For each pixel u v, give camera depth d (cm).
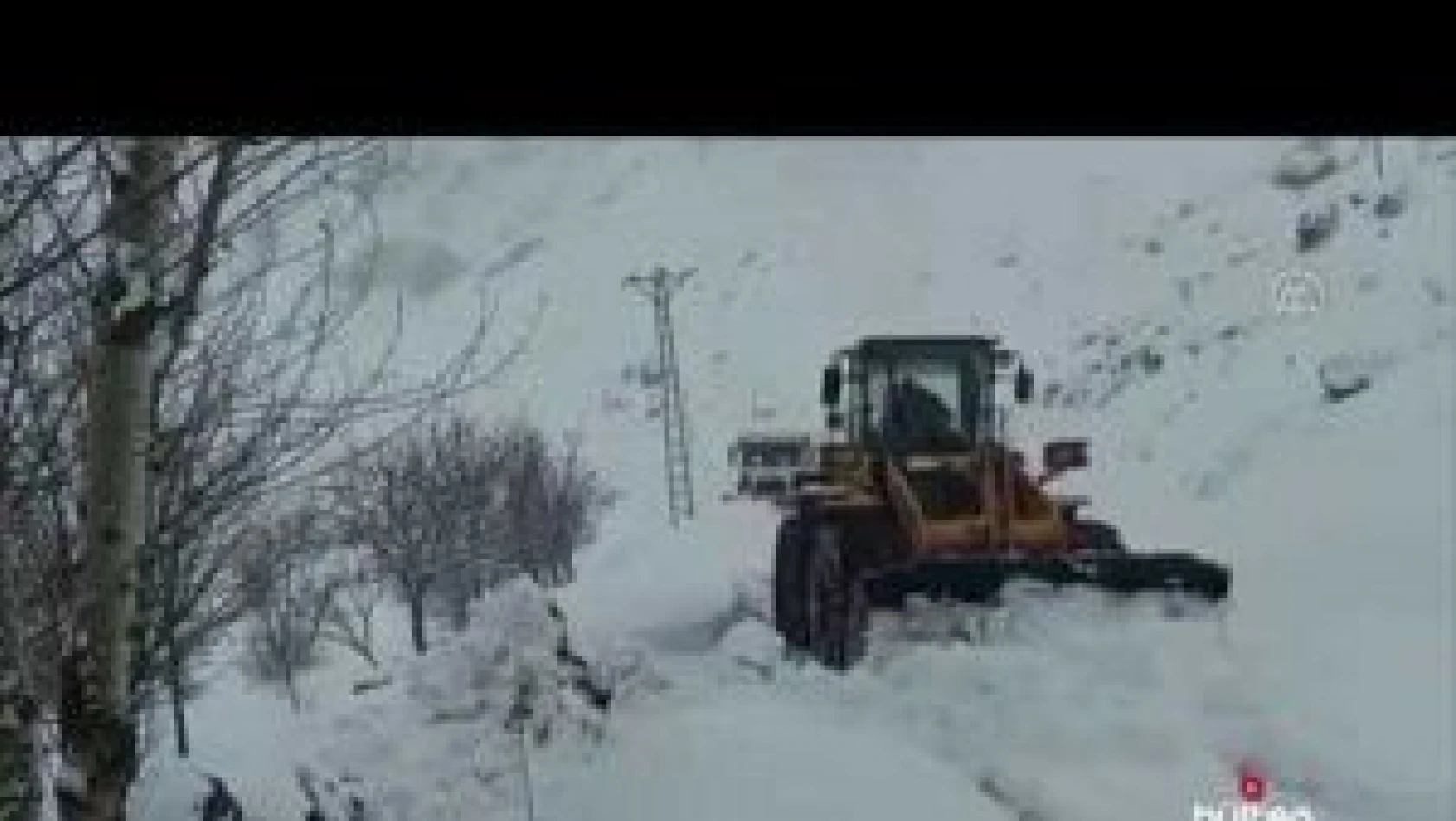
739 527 3158
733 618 1892
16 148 509
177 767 896
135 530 502
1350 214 4181
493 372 680
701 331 8425
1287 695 1239
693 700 1290
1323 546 2050
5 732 532
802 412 6981
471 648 1240
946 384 1650
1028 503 1536
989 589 1395
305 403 658
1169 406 3606
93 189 521
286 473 676
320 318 652
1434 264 3403
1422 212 3847
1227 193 5878
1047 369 4919
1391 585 1775
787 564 1642
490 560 3394
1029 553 1489
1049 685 1243
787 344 7881
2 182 512
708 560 2533
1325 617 1622
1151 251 6153
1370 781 1091
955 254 8050
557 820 1072
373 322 668
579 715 1191
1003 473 1524
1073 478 3319
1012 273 7288
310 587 1614
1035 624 1365
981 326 6706
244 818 945
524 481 3675
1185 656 1294
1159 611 1396
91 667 498
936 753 1166
